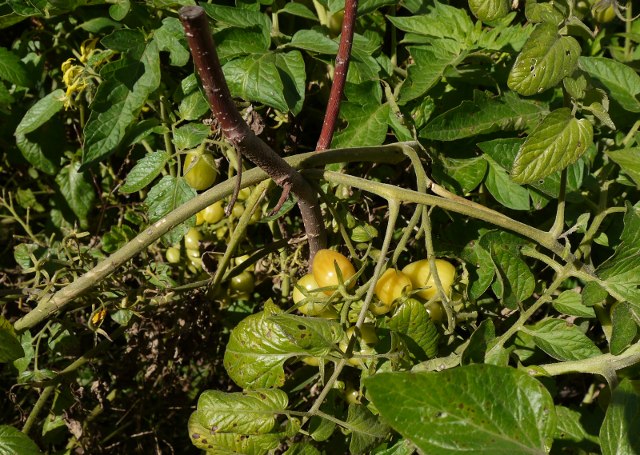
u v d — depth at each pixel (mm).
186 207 588
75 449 772
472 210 568
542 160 548
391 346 533
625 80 696
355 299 544
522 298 593
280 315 517
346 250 673
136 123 715
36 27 789
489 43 692
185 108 670
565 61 528
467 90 699
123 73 643
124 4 662
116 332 705
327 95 740
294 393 655
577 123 550
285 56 640
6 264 845
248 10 654
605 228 686
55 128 773
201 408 522
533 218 708
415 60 683
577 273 588
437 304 592
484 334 556
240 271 712
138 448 778
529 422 429
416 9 719
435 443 417
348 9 573
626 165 619
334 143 659
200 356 767
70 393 697
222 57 632
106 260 603
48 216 837
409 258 717
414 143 635
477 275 623
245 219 656
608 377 553
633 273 575
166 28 659
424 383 425
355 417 530
